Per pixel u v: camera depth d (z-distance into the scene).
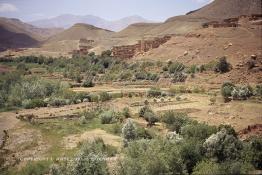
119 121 56.91
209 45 109.44
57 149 44.88
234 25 118.06
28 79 103.25
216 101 63.88
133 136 42.38
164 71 104.25
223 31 115.25
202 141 32.59
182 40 124.50
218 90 75.75
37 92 88.62
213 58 100.88
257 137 35.84
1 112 73.50
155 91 79.06
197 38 119.19
